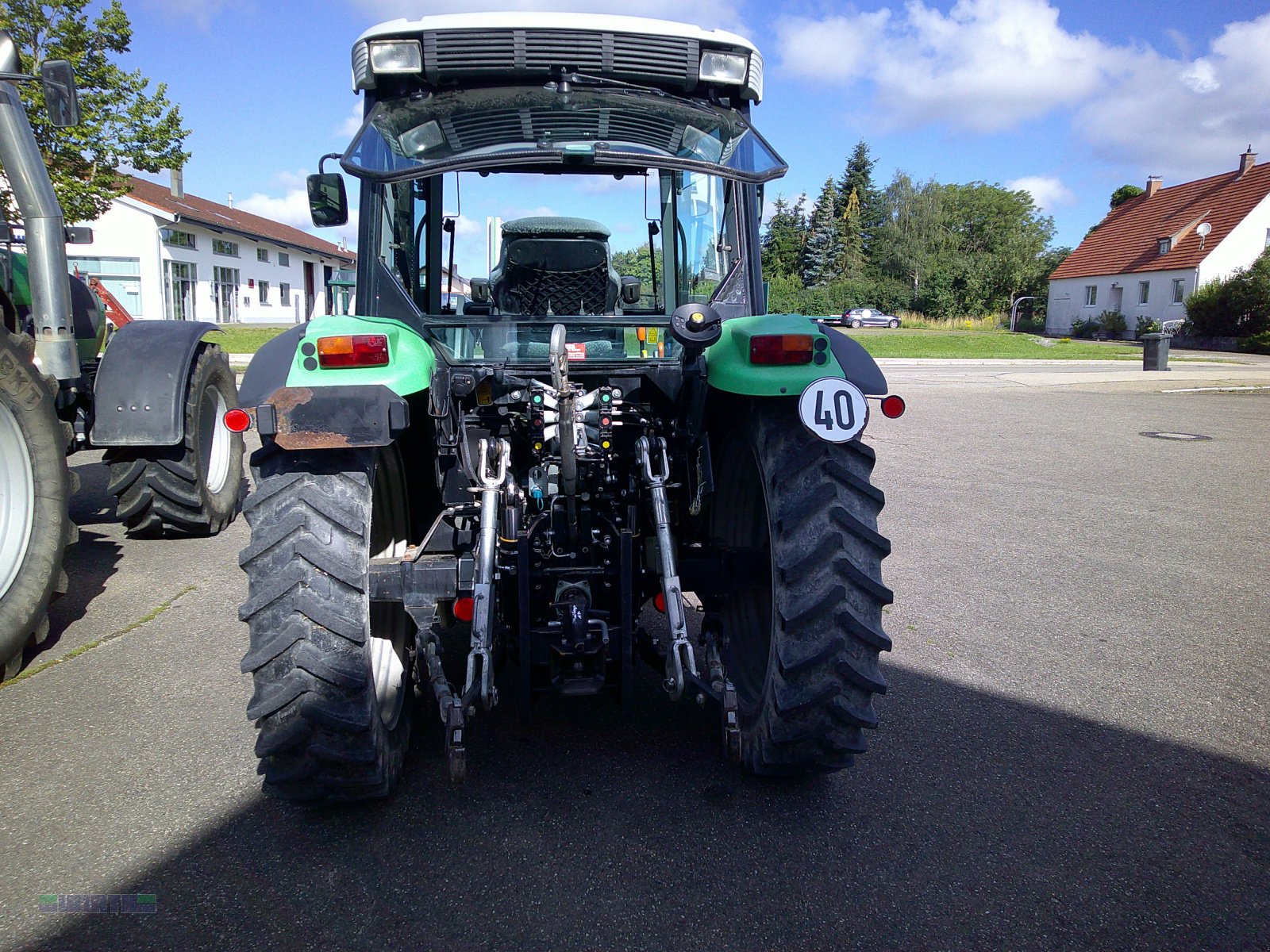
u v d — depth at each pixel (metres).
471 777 2.90
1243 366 23.62
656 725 3.27
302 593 2.41
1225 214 42.97
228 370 6.05
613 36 3.05
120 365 5.10
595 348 3.07
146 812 2.66
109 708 3.35
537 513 2.81
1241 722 3.38
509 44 3.01
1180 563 5.50
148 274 36.28
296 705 2.41
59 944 2.10
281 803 2.72
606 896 2.30
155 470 5.27
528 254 3.72
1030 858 2.50
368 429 2.34
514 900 2.29
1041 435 10.84
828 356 2.61
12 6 15.50
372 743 2.46
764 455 2.67
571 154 3.03
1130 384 17.66
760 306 3.28
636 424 2.98
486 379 2.96
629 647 2.64
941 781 2.92
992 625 4.41
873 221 74.56
